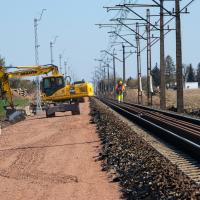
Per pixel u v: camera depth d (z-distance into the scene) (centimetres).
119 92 11775
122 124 4425
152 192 1853
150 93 10688
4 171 2920
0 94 7869
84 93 8912
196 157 2709
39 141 4406
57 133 5012
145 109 7850
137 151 2664
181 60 6344
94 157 3173
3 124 6738
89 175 2591
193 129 3862
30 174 2764
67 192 2242
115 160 2767
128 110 7356
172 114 6016
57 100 8906
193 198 1570
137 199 1902
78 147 3747
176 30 6319
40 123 6550
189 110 7088
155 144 3325
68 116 7500
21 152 3750
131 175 2259
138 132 4153
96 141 4012
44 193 2264
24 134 5197
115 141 3322
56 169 2856
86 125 5672
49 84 8838
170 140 3462
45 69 8788
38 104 9069
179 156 2761
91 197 2097
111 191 2167
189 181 1789
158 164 2150
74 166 2908
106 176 2519
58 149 3734
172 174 1911
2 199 2211
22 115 7781
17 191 2356
